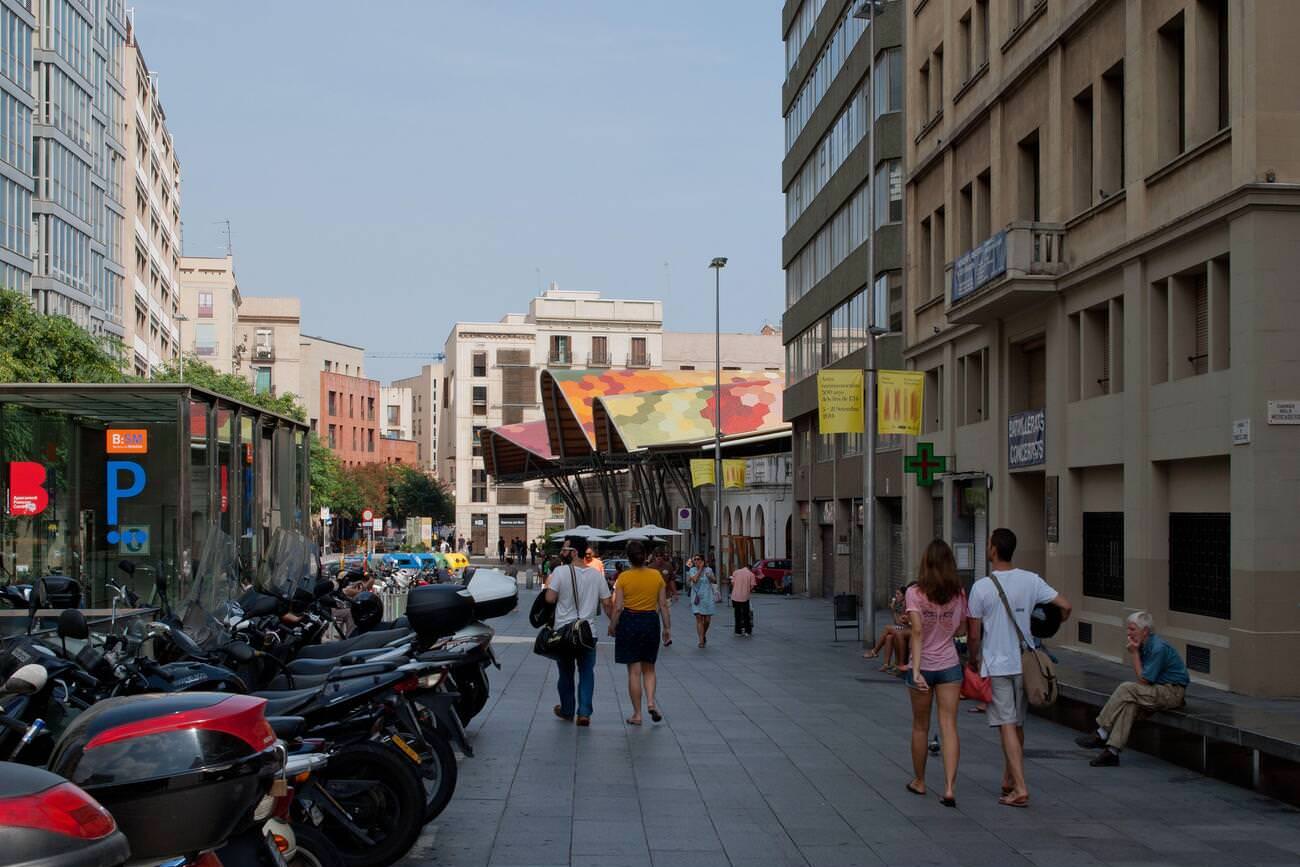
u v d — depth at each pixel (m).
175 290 95.75
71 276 59.75
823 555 49.91
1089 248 21.86
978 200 27.91
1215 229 17.38
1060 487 22.91
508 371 124.06
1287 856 8.55
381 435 159.00
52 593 11.63
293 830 6.22
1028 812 9.90
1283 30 16.25
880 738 13.66
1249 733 10.85
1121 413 20.55
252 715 5.03
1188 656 18.23
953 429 29.50
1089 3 21.45
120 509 15.22
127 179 71.50
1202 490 18.25
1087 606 22.36
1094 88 21.70
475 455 124.31
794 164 50.66
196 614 8.96
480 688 12.93
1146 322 19.56
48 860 3.53
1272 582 16.08
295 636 11.33
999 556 10.38
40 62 56.47
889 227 36.00
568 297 127.94
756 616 39.94
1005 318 25.83
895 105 36.06
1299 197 16.20
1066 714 15.00
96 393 14.65
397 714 7.99
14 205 51.91
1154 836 9.12
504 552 111.94
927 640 10.27
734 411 73.69
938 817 9.66
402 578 35.25
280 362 129.50
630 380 80.25
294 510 21.00
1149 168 19.58
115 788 4.66
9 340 35.94
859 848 8.63
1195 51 18.05
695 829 9.17
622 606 14.57
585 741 13.26
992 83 26.58
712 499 69.38
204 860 4.86
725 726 14.49
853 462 43.09
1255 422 16.19
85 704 6.78
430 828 9.12
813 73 46.84
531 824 9.28
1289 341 16.20
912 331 32.94
